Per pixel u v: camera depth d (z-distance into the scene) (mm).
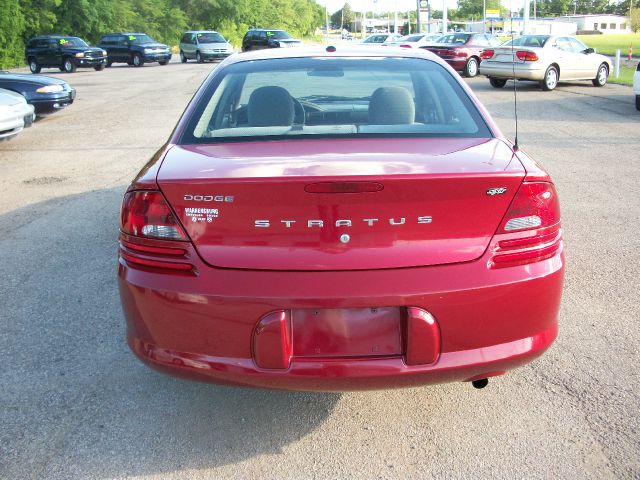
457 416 3037
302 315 2467
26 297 4430
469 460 2713
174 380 3395
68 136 11430
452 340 2498
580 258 5094
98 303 4336
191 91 19500
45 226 6090
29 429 2951
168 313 2529
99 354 3656
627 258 5078
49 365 3529
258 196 2400
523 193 2521
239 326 2465
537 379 3350
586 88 18906
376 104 3322
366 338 2475
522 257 2543
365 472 2648
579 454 2732
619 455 2721
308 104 3379
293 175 2400
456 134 3088
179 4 65250
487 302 2486
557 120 12289
